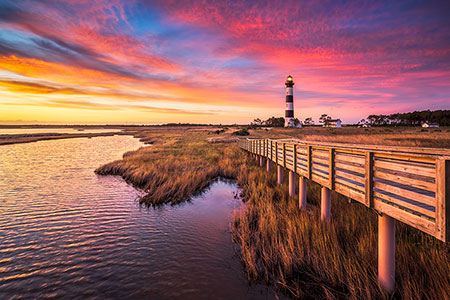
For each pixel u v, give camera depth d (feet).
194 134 215.72
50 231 23.98
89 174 52.85
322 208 21.39
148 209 30.40
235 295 14.34
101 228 24.63
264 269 16.69
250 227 23.35
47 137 194.59
